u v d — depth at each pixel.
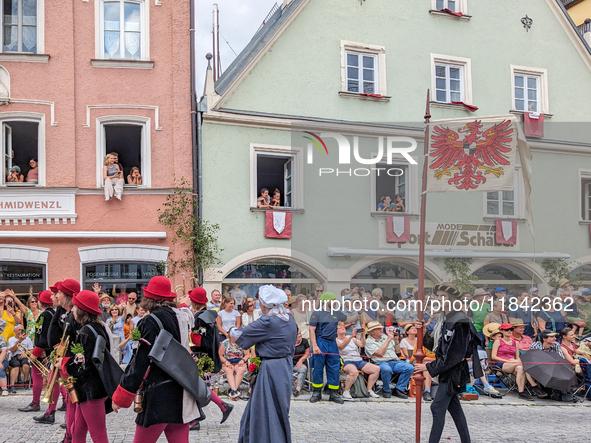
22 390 11.28
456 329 6.34
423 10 18.28
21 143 15.67
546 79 19.39
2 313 11.39
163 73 16.16
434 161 6.02
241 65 17.03
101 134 15.80
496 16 19.08
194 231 15.66
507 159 5.84
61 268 15.33
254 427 5.72
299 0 16.98
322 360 10.51
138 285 15.66
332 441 7.42
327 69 17.19
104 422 5.63
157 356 4.65
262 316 5.93
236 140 16.30
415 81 18.06
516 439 7.71
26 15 15.86
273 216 16.22
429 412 9.69
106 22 16.17
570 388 11.27
